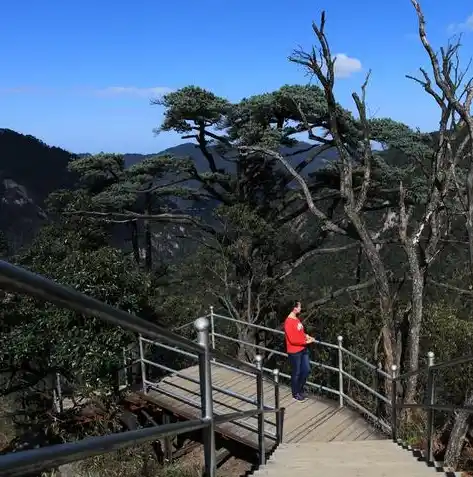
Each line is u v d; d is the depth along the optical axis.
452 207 13.88
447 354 11.03
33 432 13.49
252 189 30.20
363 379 14.01
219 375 13.30
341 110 26.08
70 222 19.17
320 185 29.58
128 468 8.33
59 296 1.80
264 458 7.25
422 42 13.09
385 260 24.42
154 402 11.52
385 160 29.41
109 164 32.16
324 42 16.25
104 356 12.14
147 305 17.56
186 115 28.64
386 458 7.02
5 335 13.42
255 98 27.45
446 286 16.61
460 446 8.19
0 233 25.67
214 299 25.58
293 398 11.86
